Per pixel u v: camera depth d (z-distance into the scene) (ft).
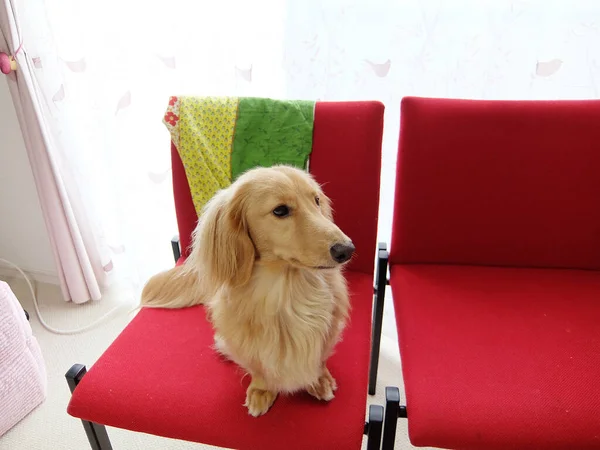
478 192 3.75
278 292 2.73
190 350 3.09
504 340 2.99
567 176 3.63
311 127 3.69
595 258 3.81
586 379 2.66
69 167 5.50
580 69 4.01
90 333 5.76
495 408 2.50
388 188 4.95
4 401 4.26
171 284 3.62
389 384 4.83
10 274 6.98
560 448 2.38
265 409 2.64
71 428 4.43
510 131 3.61
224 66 4.59
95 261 6.33
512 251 3.89
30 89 4.80
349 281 3.77
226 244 2.72
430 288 3.60
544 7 3.81
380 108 3.59
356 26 4.11
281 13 4.33
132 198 5.42
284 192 2.63
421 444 2.46
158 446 4.24
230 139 3.77
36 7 4.67
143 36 4.56
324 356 2.84
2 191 6.17
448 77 4.22
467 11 3.95
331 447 2.45
